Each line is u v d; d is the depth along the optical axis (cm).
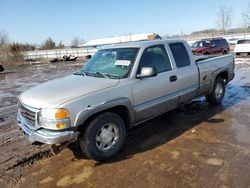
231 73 670
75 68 2086
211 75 586
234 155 379
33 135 354
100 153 375
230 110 598
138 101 420
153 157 391
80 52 4219
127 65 425
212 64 589
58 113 334
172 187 311
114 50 474
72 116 340
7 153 436
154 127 515
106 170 362
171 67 482
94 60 495
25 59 3606
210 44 2141
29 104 362
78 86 386
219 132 472
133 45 456
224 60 640
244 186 303
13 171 376
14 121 625
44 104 345
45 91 384
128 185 322
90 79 419
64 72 1808
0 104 833
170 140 450
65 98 350
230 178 321
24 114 374
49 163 394
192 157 382
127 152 414
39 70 2147
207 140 439
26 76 1708
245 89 816
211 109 613
